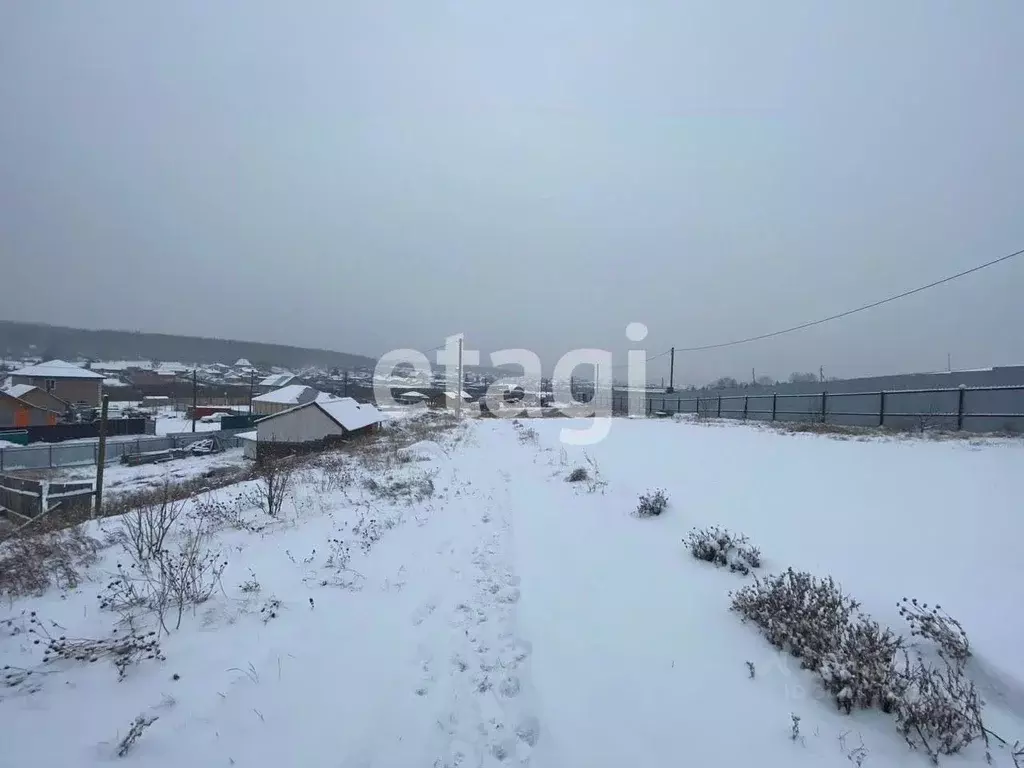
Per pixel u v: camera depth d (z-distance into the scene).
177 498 10.80
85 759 2.95
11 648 4.21
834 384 23.28
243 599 5.09
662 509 7.66
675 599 4.91
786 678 3.59
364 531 7.42
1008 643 3.54
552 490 10.05
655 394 42.75
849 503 6.75
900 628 3.88
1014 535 5.17
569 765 3.04
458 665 4.08
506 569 6.07
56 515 11.31
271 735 3.19
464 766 3.03
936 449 10.20
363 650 4.25
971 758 2.79
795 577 4.47
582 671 3.95
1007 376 16.14
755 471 9.34
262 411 50.88
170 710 3.39
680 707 3.45
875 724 3.11
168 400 71.94
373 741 3.19
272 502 8.86
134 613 4.78
